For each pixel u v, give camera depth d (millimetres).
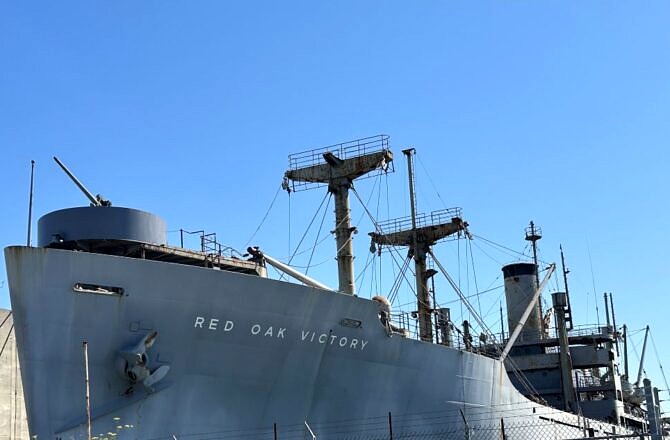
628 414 35125
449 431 21078
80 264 14891
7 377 23375
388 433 19297
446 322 27469
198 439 15977
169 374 15742
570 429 27375
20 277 14672
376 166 24719
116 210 16359
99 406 15086
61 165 16688
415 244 30672
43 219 16703
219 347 16281
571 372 31203
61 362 14789
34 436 14562
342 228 25094
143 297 15391
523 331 33688
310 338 17641
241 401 16672
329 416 18188
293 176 26250
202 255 17766
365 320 18766
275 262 19438
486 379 23109
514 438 23953
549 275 29547
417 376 20250
